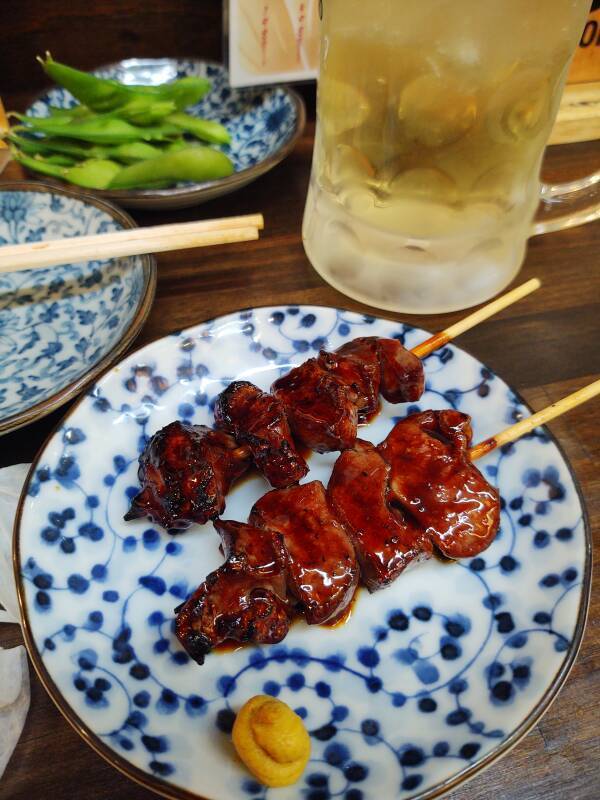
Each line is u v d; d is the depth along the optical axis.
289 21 0.30
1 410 0.21
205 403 0.21
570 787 0.14
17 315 0.25
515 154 0.21
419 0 0.17
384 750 0.14
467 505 0.17
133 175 0.28
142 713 0.15
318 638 0.17
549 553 0.17
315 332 0.22
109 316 0.24
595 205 0.26
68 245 0.22
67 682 0.15
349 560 0.16
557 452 0.19
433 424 0.19
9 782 0.14
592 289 0.26
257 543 0.16
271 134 0.32
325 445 0.19
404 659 0.16
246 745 0.13
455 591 0.17
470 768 0.13
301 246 0.27
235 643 0.16
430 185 0.21
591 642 0.16
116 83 0.31
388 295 0.24
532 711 0.14
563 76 0.20
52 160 0.30
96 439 0.20
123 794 0.14
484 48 0.17
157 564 0.18
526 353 0.24
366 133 0.20
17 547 0.17
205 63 0.35
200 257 0.27
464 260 0.23
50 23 0.33
